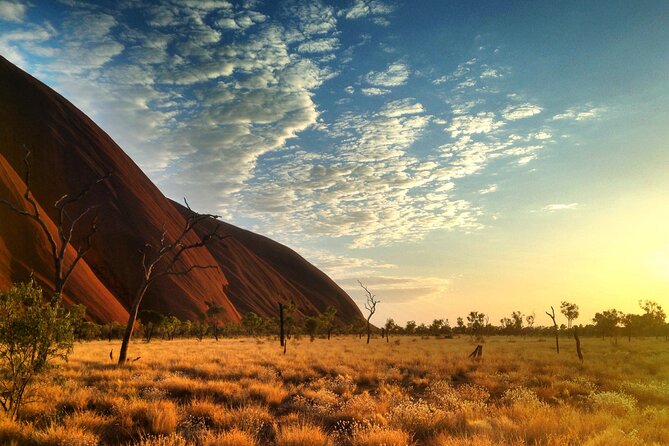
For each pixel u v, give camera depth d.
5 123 137.12
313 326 105.19
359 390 16.81
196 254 175.38
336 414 10.99
